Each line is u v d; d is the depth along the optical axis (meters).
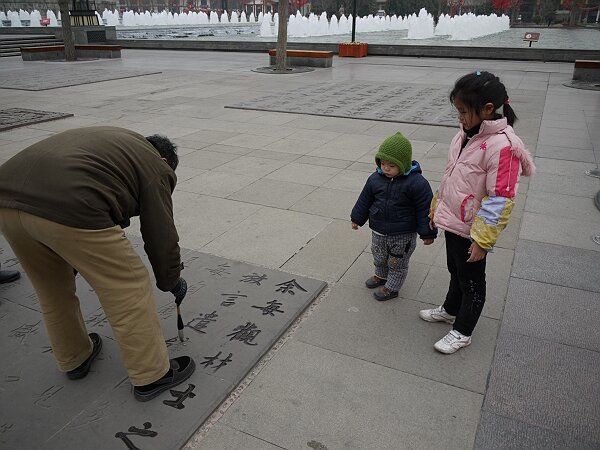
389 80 14.08
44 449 2.21
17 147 7.31
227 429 2.36
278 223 4.64
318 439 2.30
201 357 2.79
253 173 6.07
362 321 3.18
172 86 13.13
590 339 3.02
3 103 10.89
